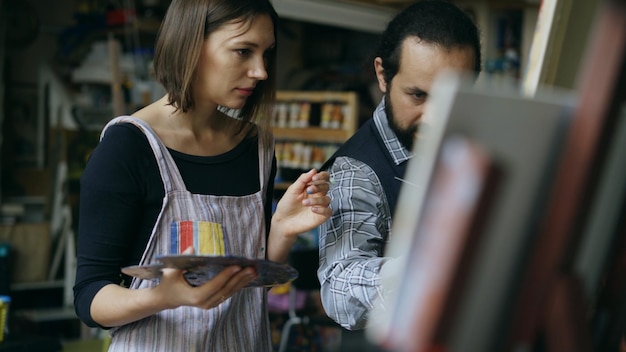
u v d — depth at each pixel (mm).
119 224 1854
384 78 2029
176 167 1932
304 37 8078
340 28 7941
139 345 1896
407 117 1936
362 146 2051
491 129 764
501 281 789
